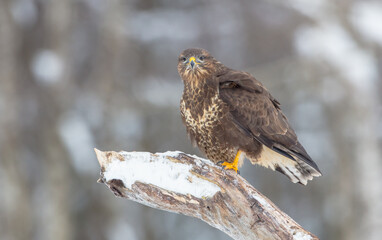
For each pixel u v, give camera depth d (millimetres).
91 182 19547
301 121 21188
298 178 7859
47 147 19297
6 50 18812
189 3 22297
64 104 19359
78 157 19047
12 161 18625
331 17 17594
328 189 20672
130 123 20016
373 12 17656
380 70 20062
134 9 21812
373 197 17500
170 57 21531
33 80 20297
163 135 20203
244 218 5730
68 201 19297
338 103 17719
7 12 18891
